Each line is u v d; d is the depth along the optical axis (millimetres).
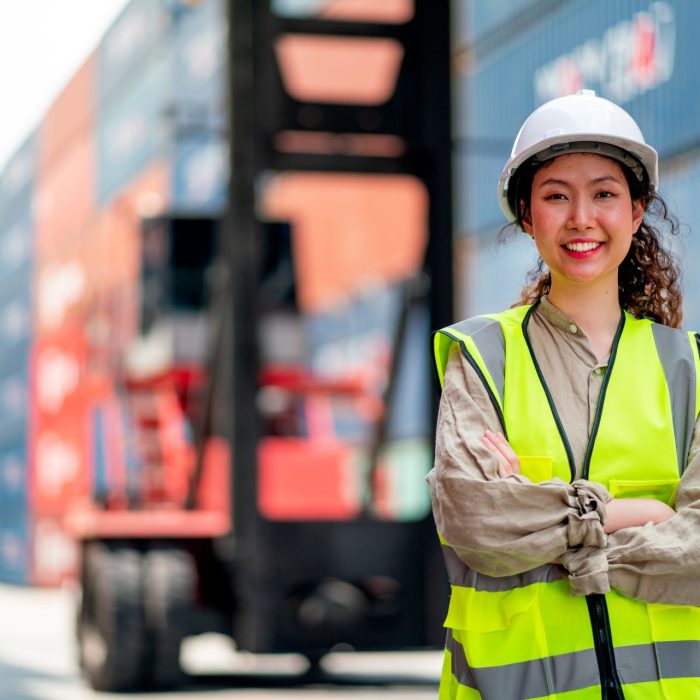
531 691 3000
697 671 3031
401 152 10656
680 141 18078
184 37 32531
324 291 30609
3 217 46219
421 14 10664
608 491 3059
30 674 13445
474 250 23781
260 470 11289
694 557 2967
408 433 23812
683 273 3469
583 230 3154
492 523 2967
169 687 11625
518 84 22609
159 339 12828
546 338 3197
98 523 11656
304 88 30625
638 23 18984
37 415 39125
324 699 11211
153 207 13703
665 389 3152
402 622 10695
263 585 10555
